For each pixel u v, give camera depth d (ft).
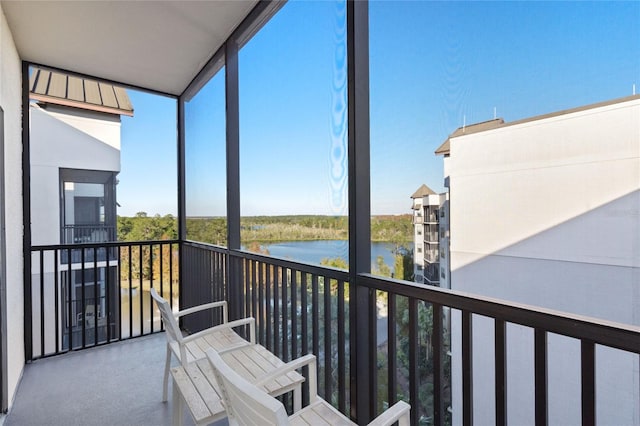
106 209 13.69
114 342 11.34
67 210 12.57
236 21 8.61
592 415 2.80
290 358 7.21
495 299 3.50
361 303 5.32
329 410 4.77
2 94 7.25
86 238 13.00
